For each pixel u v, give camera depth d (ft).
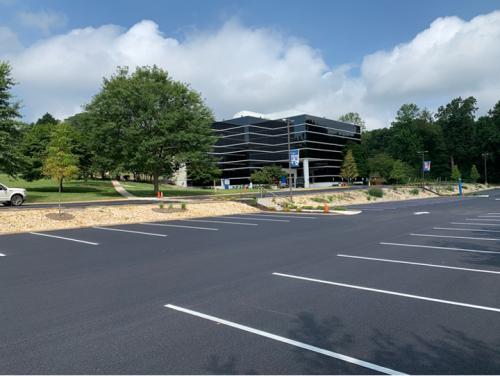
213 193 160.35
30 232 49.55
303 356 13.33
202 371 12.30
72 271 27.27
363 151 300.81
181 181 269.23
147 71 148.87
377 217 69.26
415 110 383.24
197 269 27.63
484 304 18.65
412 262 28.84
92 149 139.13
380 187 181.47
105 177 271.90
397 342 14.39
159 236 45.70
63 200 107.24
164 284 23.45
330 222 60.90
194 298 20.45
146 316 17.66
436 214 73.72
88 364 12.85
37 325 16.61
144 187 200.44
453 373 11.98
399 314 17.40
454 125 345.72
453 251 33.12
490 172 333.21
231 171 263.29
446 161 344.28
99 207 70.28
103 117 135.95
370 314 17.48
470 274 24.76
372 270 26.40
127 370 12.41
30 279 25.02
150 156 131.95
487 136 324.19
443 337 14.76
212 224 58.85
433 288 21.61
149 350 13.93
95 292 21.80
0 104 94.48
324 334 15.26
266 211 86.74
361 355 13.35
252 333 15.46
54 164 78.28
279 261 30.12
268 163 269.44
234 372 12.22
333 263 28.99
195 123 140.46
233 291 21.72
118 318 17.42
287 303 19.35
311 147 271.90
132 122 135.54
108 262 30.40
